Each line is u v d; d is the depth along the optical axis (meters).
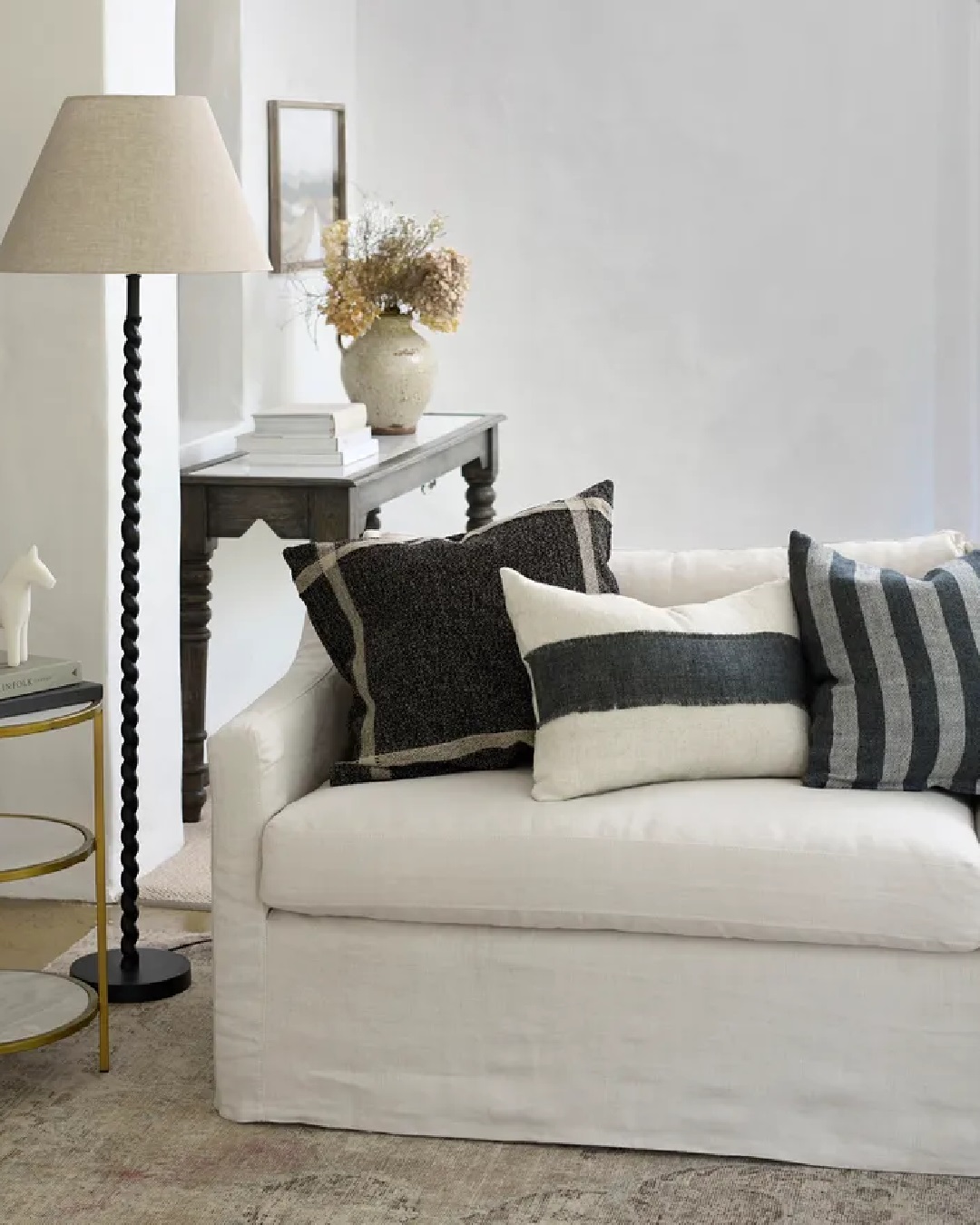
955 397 5.55
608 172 5.68
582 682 2.73
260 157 4.82
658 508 5.81
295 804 2.72
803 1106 2.57
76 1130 2.69
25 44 3.50
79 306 3.54
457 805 2.67
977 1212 2.44
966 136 5.44
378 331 4.83
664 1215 2.44
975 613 2.78
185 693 4.18
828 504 5.70
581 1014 2.61
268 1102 2.72
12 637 2.78
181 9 4.64
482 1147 2.65
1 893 3.74
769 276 5.63
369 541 2.99
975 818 2.72
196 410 4.76
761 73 5.54
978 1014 2.50
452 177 5.76
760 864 2.52
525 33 5.65
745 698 2.77
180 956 3.29
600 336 5.76
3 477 3.62
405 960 2.65
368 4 5.70
